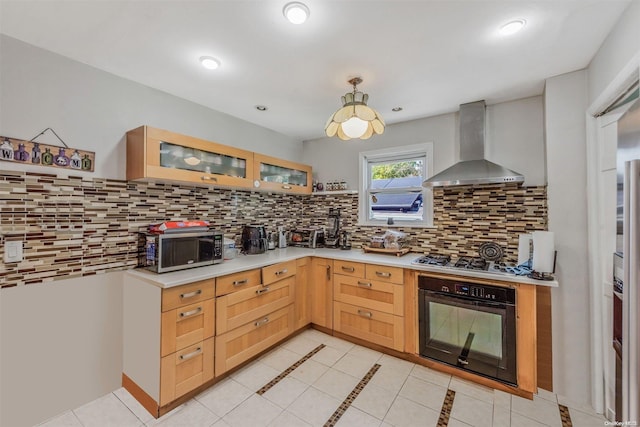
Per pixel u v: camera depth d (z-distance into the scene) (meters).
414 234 2.99
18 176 1.65
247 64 1.91
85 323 1.90
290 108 2.72
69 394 1.83
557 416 1.78
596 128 1.85
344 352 2.55
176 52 1.77
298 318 2.83
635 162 0.88
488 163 2.40
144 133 1.95
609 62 1.57
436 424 1.70
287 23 1.49
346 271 2.74
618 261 1.05
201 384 1.95
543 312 2.01
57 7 1.37
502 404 1.88
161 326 1.74
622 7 1.37
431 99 2.49
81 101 1.90
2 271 1.60
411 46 1.70
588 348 1.91
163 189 2.35
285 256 2.77
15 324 1.64
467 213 2.70
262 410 1.81
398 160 3.21
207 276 1.97
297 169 3.36
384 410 1.82
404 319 2.42
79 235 1.88
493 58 1.83
